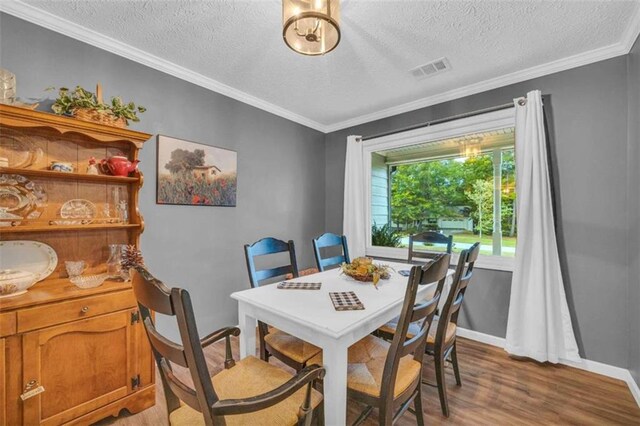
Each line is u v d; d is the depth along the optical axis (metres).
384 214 3.64
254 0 1.65
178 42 2.07
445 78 2.61
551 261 2.28
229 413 0.82
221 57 2.27
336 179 3.94
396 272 2.14
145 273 0.91
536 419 1.67
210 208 2.71
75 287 1.63
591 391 1.92
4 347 1.30
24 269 1.63
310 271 3.14
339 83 2.72
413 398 1.41
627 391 1.92
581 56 2.21
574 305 2.26
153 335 0.96
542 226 2.28
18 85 1.69
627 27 1.87
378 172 3.67
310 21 1.45
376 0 1.64
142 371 1.76
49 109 1.80
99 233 1.90
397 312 1.51
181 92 2.48
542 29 1.90
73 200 1.82
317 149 3.90
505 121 2.59
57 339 1.45
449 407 1.76
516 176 2.45
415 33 1.96
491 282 2.66
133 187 1.99
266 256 3.24
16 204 1.63
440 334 1.65
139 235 1.96
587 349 2.20
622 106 2.08
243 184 3.01
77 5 1.68
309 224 3.79
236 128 2.93
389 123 3.43
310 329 1.24
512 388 1.96
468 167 3.01
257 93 2.94
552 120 2.37
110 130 1.79
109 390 1.62
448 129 2.94
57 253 1.75
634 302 1.94
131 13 1.76
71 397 1.49
